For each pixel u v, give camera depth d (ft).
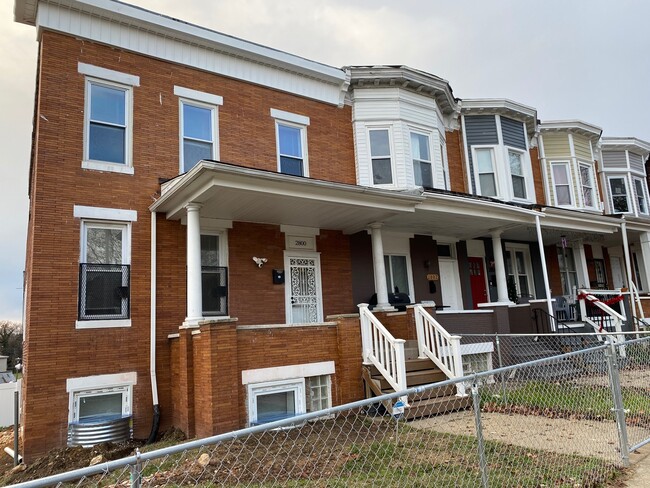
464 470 16.06
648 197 70.28
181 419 26.17
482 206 38.45
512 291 50.88
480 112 50.80
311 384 27.86
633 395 25.46
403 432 22.20
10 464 26.21
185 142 33.47
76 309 27.09
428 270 44.88
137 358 28.35
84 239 28.50
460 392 27.76
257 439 22.16
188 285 27.17
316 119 40.40
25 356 27.25
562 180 58.44
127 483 16.92
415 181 42.88
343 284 38.63
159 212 30.91
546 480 15.06
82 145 29.19
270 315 34.35
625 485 14.96
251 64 37.35
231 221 33.76
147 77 32.48
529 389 28.84
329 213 33.45
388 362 27.12
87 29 30.42
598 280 64.13
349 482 15.31
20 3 28.78
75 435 25.29
